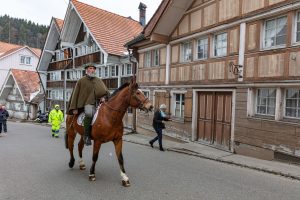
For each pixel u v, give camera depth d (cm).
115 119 687
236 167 938
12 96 4662
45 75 4175
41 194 628
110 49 2428
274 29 1030
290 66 948
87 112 717
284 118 988
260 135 1050
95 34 2509
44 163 921
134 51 1945
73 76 3494
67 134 845
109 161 967
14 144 1355
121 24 2842
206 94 1355
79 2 2783
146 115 1830
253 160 1012
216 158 1053
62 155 1061
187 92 1463
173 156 1109
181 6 1450
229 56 1201
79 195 622
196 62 1406
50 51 3884
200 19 1379
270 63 1018
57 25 3559
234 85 1163
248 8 1107
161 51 1695
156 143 1457
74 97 760
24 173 796
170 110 1595
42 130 2183
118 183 709
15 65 5062
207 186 707
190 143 1395
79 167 859
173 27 1558
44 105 4203
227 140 1221
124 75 2441
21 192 641
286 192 679
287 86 962
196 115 1410
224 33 1266
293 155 934
